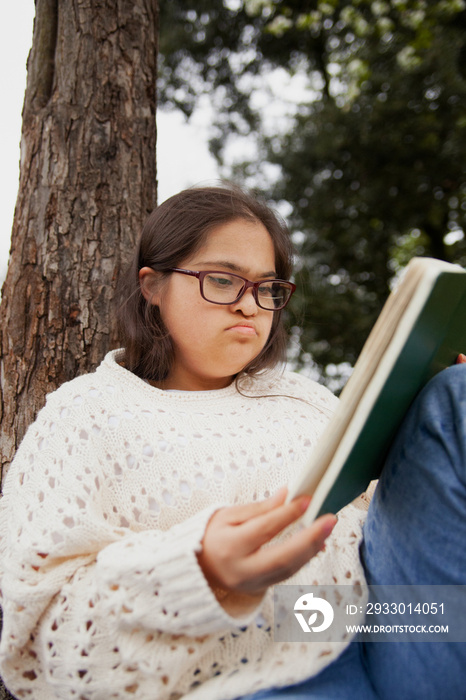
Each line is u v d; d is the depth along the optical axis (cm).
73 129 173
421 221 743
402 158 696
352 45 700
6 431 155
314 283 727
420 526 89
